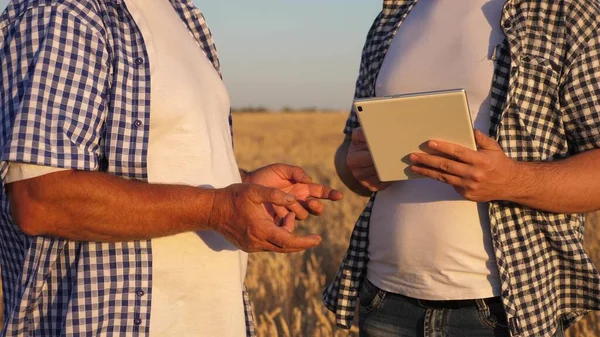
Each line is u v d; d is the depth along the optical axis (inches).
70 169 79.0
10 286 89.5
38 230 80.3
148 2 91.7
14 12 83.0
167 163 87.5
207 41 104.3
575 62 97.3
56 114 78.3
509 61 101.5
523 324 99.7
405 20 118.1
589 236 292.2
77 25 81.3
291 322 207.5
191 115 89.0
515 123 100.0
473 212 103.6
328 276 262.8
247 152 1093.1
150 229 83.0
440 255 105.0
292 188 111.0
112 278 84.0
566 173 96.6
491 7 105.8
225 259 93.2
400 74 112.8
